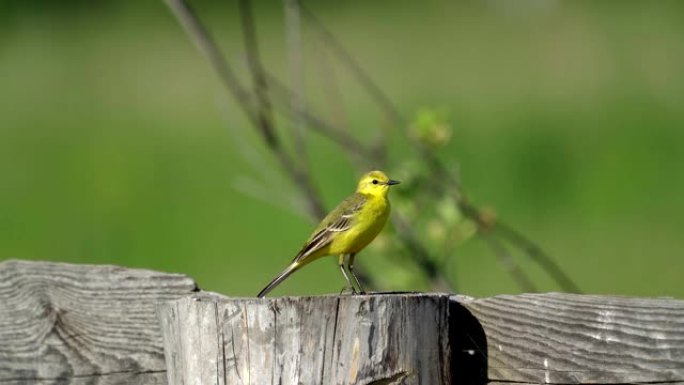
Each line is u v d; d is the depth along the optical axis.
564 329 5.62
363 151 9.04
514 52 27.33
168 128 23.80
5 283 6.18
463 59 27.17
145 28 30.47
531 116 22.59
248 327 5.19
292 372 5.16
